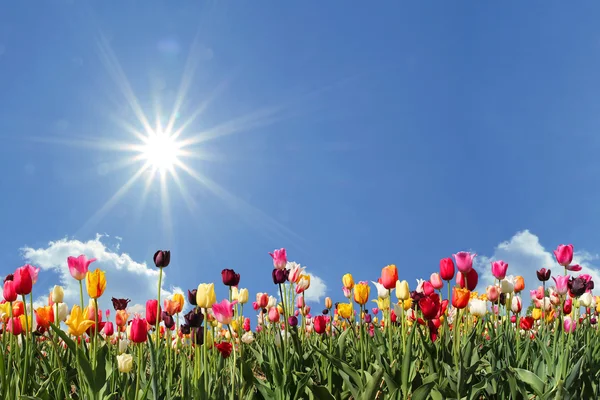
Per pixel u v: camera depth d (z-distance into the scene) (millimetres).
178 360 1760
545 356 1610
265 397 1499
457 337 1521
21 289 1324
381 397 1399
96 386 1273
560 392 1362
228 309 1399
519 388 1441
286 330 1620
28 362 1361
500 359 1674
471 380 1482
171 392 1403
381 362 1522
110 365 1455
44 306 1465
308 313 2615
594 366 1573
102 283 1342
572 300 2154
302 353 1731
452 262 1615
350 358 1884
